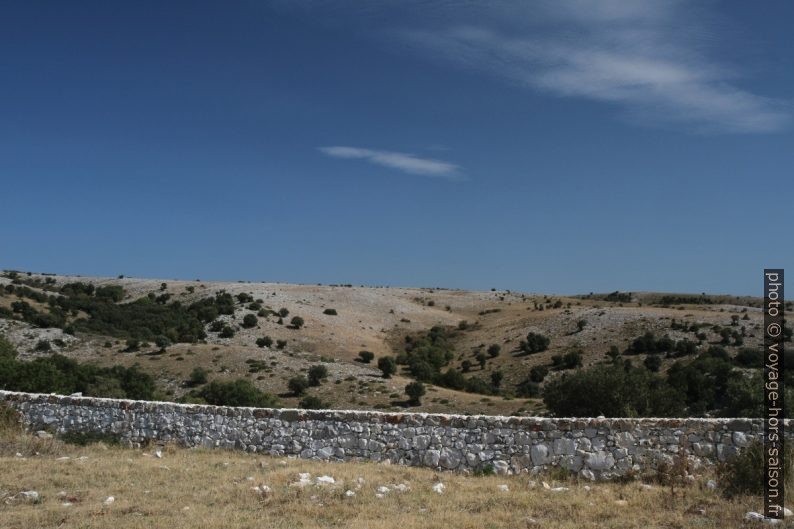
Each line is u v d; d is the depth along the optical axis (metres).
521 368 84.50
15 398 22.11
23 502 12.87
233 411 19.44
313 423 18.39
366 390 65.81
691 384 44.53
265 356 77.06
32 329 80.31
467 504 12.96
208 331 97.44
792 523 11.23
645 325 91.12
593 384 28.78
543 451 15.78
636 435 15.19
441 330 120.81
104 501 13.01
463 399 63.19
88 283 143.00
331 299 131.88
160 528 11.07
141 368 70.12
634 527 11.21
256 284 143.38
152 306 112.81
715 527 11.10
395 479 14.98
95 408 21.05
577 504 12.78
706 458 14.62
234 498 13.22
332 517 11.90
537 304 143.75
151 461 17.17
